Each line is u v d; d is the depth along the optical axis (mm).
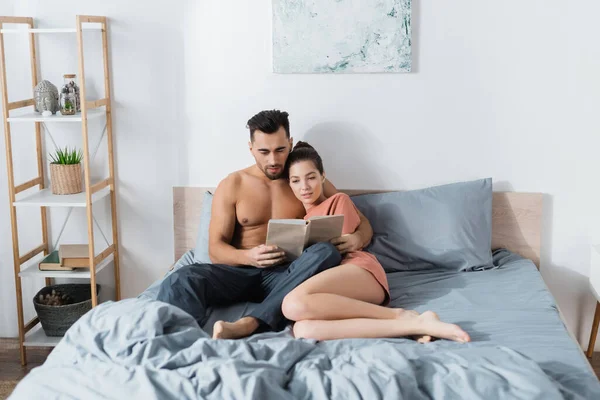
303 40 2920
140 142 3086
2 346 3182
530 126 2910
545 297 2434
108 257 3158
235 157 3062
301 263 2367
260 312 2217
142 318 1905
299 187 2643
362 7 2875
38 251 3113
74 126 3092
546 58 2861
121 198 3137
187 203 3090
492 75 2895
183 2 2969
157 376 1685
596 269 2850
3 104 2848
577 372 1856
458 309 2346
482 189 2879
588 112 2875
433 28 2887
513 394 1661
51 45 3045
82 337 1918
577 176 2922
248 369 1713
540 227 2945
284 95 2992
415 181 3000
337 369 1774
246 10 2947
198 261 2828
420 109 2947
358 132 2986
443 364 1798
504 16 2854
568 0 2816
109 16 3006
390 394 1644
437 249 2797
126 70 3037
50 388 1701
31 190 3143
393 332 2113
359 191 3014
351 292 2320
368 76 2941
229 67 2994
